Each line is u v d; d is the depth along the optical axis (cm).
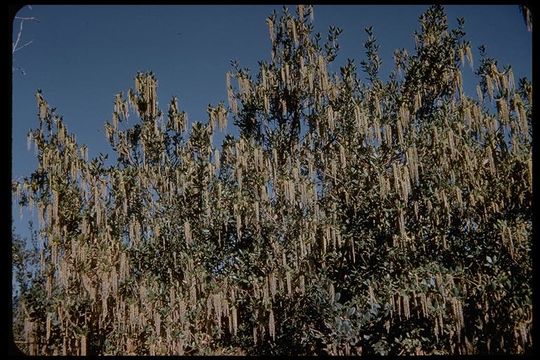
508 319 857
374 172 1180
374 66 1458
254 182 1215
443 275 934
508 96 1002
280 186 1148
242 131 1440
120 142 1519
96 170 1279
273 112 1435
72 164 1213
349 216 1198
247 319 1233
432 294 912
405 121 1210
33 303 1027
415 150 1052
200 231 1385
